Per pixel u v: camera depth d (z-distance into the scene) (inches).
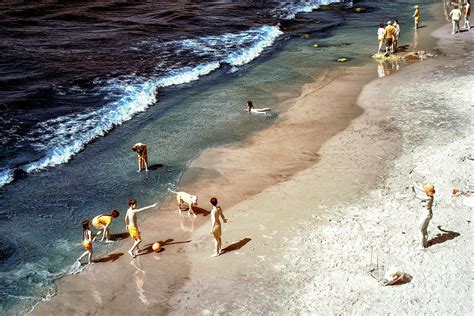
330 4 2050.9
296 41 1510.8
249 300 494.6
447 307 460.8
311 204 648.4
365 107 963.3
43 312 497.0
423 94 987.3
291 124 916.6
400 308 463.5
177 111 1001.5
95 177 761.0
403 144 784.3
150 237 612.1
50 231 633.6
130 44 1408.7
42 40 1373.0
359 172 716.7
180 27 1609.3
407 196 638.5
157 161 802.8
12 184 740.7
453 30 1432.1
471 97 943.0
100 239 613.9
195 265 554.3
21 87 1058.7
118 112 993.5
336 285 499.2
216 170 764.6
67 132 903.1
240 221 627.2
